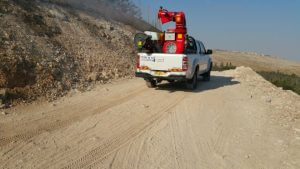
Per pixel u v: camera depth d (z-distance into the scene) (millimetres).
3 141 6594
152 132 7805
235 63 60719
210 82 16844
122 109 9695
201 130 8164
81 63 14664
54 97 10398
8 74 10094
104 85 13344
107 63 16438
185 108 10320
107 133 7508
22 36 12984
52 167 5621
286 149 7102
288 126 8875
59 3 19922
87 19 20438
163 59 12609
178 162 6180
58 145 6594
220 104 11172
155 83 13844
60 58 13484
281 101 12172
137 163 6023
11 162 5711
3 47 11297
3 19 13242
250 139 7668
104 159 6105
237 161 6371
